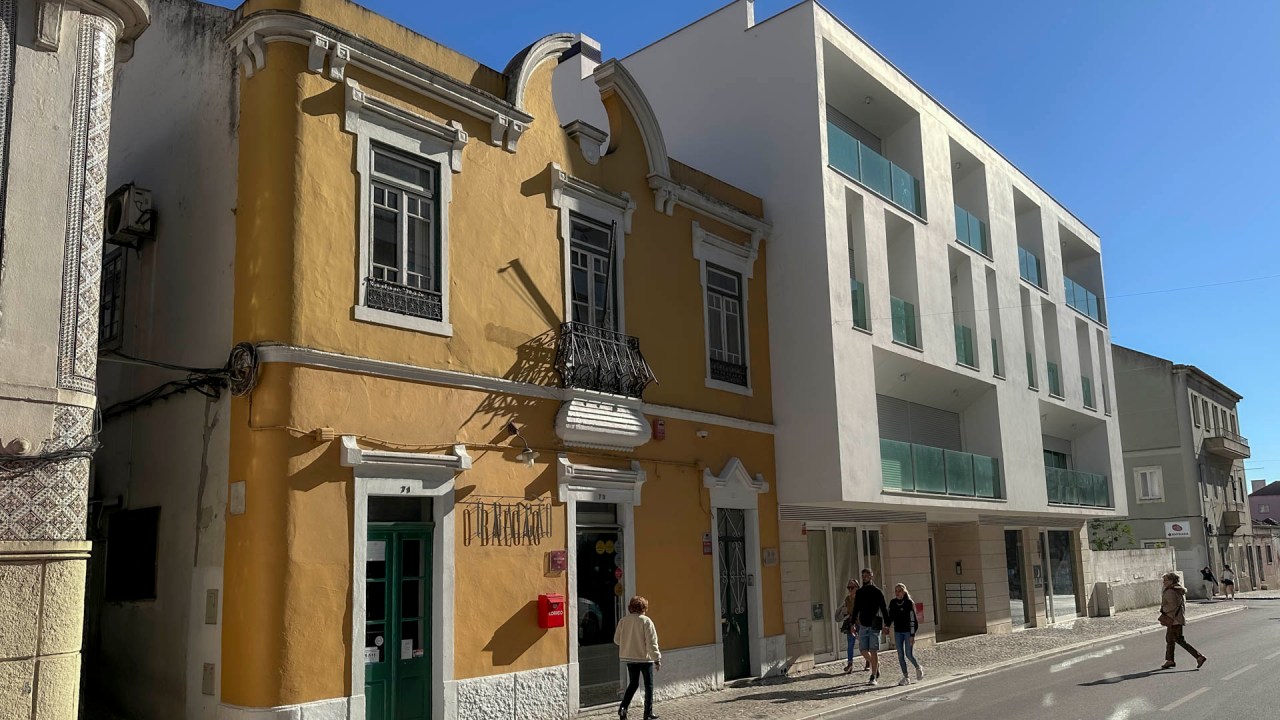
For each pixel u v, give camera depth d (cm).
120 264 1275
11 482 758
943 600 2345
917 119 2120
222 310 1059
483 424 1174
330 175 1060
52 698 762
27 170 803
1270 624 2566
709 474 1504
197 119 1156
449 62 1214
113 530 1212
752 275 1698
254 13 1047
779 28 1797
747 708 1284
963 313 2241
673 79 1945
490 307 1209
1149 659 1767
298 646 955
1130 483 4400
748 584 1582
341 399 1031
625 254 1437
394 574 1070
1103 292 3253
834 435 1619
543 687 1189
